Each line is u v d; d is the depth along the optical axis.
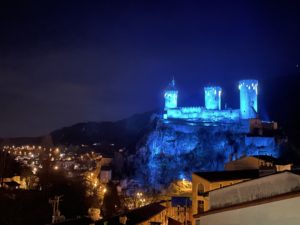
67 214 94.12
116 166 194.50
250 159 73.31
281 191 18.61
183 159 179.00
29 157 191.50
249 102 191.25
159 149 186.88
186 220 77.62
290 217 17.09
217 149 176.75
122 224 57.78
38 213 85.06
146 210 72.81
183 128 188.88
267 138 169.50
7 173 125.25
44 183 128.25
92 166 198.00
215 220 20.48
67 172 163.75
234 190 21.20
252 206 18.56
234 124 185.62
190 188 147.12
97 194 134.38
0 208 80.44
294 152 172.00
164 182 172.62
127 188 166.25
